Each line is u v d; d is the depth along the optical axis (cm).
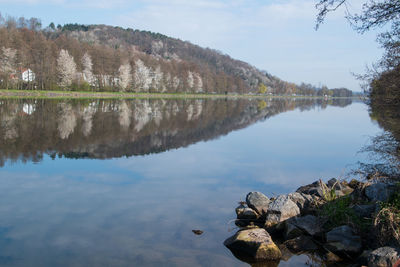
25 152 1447
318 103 9456
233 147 1767
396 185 725
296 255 596
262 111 4966
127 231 671
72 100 5481
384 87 1349
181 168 1253
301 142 1978
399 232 553
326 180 1112
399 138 1725
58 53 6762
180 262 552
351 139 2117
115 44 17962
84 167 1220
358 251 582
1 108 3406
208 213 787
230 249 607
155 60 10000
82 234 652
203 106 5725
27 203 826
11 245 598
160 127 2545
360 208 694
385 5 771
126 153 1519
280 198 754
